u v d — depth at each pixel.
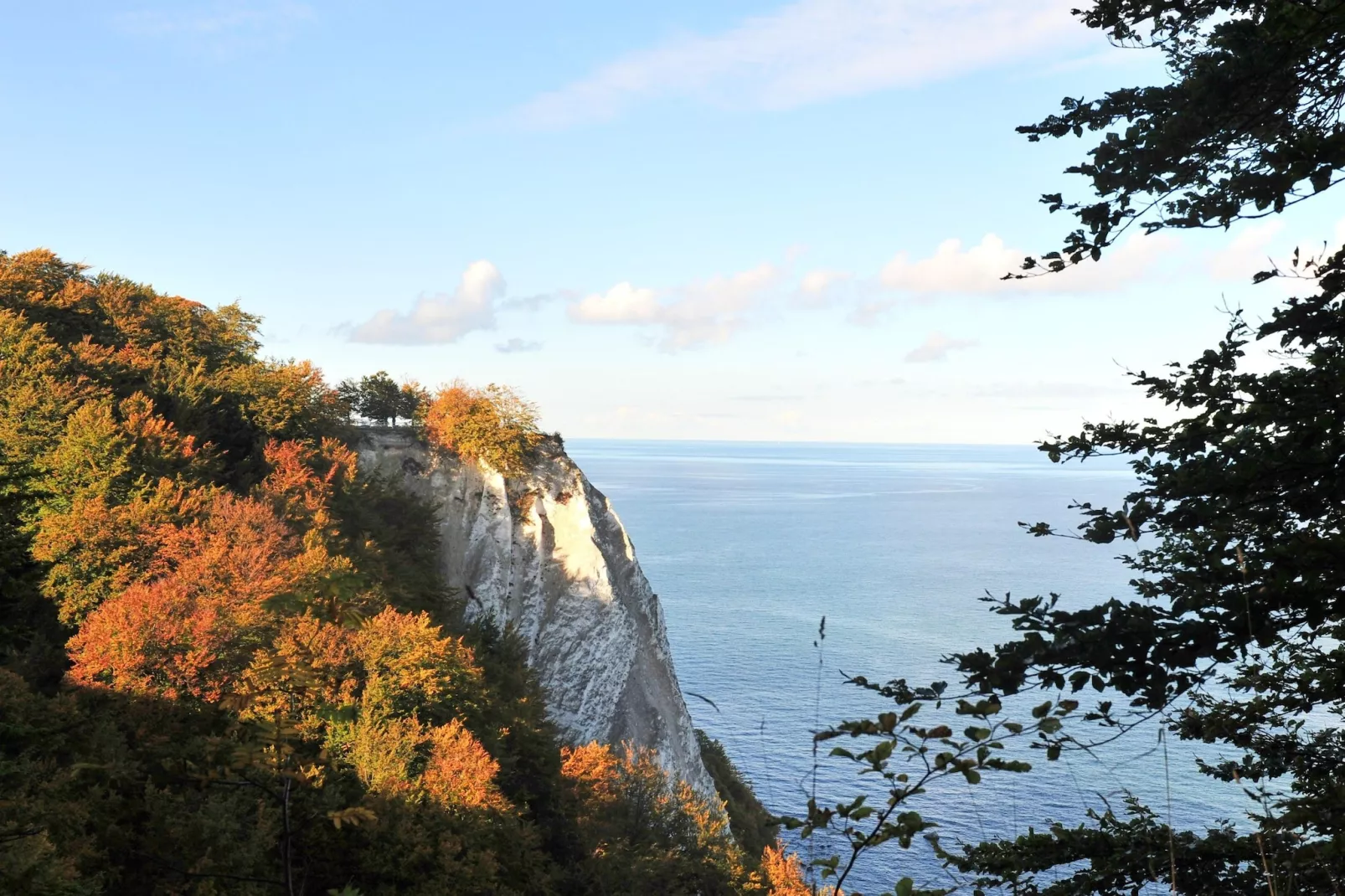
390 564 57.25
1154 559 10.71
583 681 68.81
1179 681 7.55
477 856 31.80
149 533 40.19
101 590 38.34
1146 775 59.66
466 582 68.44
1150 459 9.43
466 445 72.44
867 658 132.12
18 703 26.77
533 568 71.06
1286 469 7.75
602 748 50.50
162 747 29.67
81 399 50.25
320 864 27.44
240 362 71.12
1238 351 9.26
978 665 7.92
